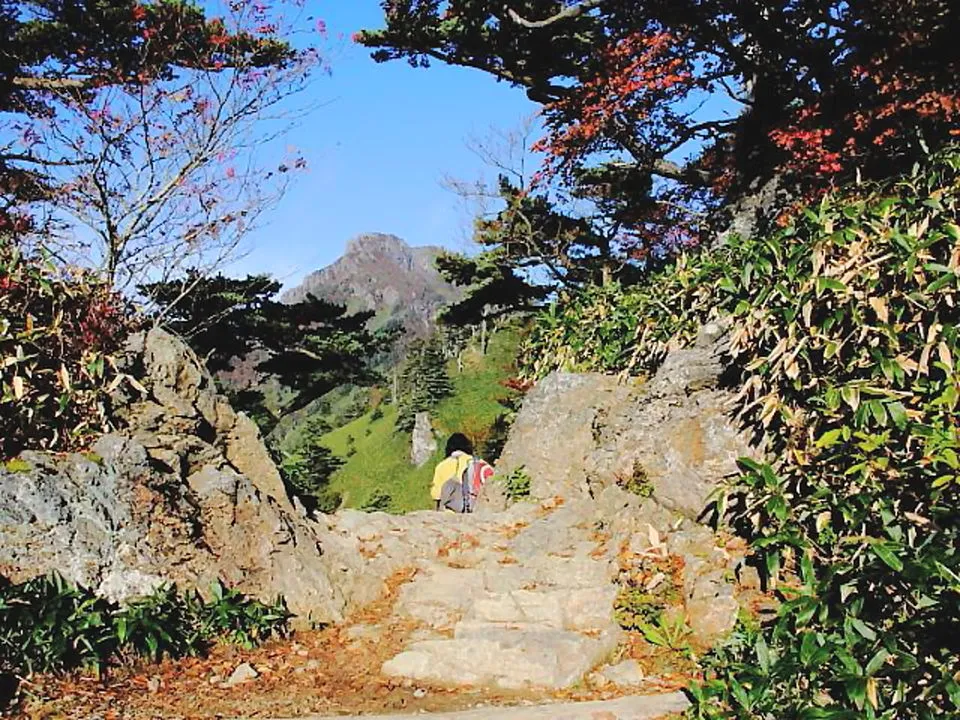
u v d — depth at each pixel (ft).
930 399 16.12
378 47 49.62
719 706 13.87
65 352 20.44
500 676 16.65
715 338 23.09
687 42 41.06
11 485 16.79
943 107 26.94
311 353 54.70
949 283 16.29
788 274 19.10
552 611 19.21
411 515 26.55
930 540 13.23
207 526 19.35
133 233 34.68
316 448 79.82
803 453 17.81
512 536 24.61
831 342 17.66
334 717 14.76
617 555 20.83
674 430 21.36
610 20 43.93
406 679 16.93
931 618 12.63
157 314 36.47
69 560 16.74
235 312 51.16
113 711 14.17
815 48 37.99
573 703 15.38
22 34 41.27
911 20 29.53
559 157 44.27
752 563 17.57
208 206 35.53
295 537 20.86
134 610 16.51
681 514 20.31
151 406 20.70
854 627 12.95
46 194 35.35
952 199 17.95
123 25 39.29
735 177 41.88
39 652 14.85
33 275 20.85
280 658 17.63
